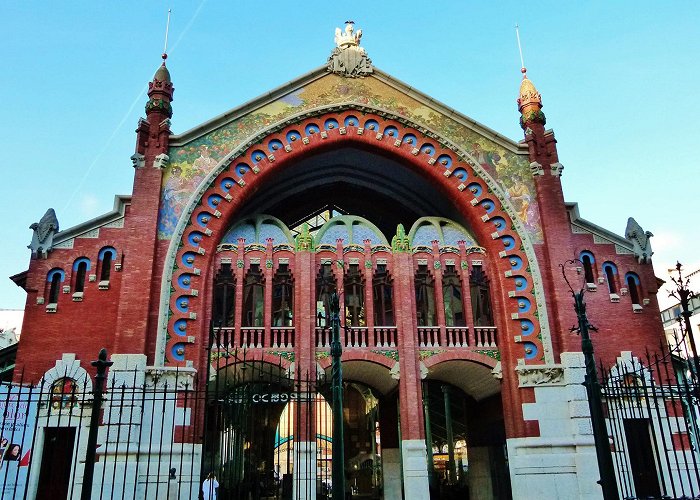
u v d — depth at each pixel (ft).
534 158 96.68
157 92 93.30
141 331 78.74
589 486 79.46
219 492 76.02
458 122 98.84
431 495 123.13
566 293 88.99
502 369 87.30
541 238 93.09
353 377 99.86
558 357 86.79
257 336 84.69
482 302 93.09
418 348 86.58
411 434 81.46
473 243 95.66
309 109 95.76
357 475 139.74
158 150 88.74
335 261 89.86
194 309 82.58
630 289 93.35
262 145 93.45
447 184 95.71
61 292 81.61
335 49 100.32
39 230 83.71
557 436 82.38
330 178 107.45
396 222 115.55
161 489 72.84
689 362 57.67
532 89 102.01
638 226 96.32
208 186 88.89
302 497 75.97
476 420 104.17
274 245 89.71
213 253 86.84
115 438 73.31
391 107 98.27
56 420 74.90
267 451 112.68
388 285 90.99
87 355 78.79
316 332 85.92
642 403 84.84
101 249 84.64
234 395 69.15
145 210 84.99
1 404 73.26
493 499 96.68
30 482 71.56
